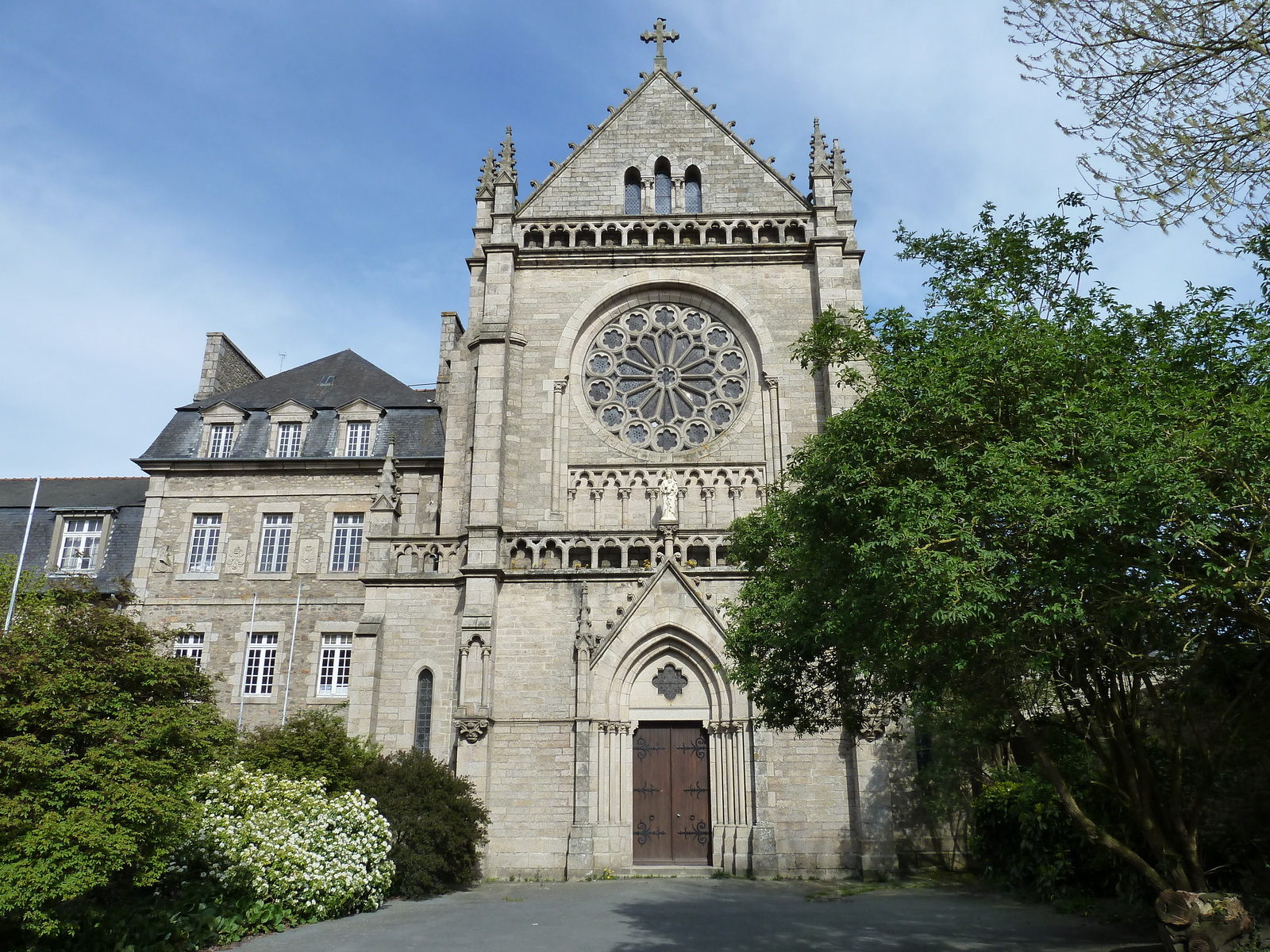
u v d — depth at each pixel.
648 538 29.08
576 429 31.70
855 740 26.45
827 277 32.19
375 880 21.14
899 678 15.82
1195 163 9.62
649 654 27.97
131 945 15.21
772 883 24.59
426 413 41.09
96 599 16.78
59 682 14.73
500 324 31.59
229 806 19.75
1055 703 19.73
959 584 12.39
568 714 27.20
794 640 18.16
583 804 26.19
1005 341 14.35
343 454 40.22
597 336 32.94
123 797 14.38
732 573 28.55
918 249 17.52
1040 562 12.44
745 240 33.91
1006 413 14.41
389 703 27.78
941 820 27.00
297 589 38.06
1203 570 12.63
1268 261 13.51
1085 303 16.17
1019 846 23.16
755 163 34.88
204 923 16.80
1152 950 15.02
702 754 27.61
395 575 28.89
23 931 14.19
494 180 35.44
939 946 16.00
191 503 39.44
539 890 23.88
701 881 24.81
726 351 32.78
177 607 37.91
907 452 14.17
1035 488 12.53
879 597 13.58
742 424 31.58
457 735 26.69
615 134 35.44
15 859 13.52
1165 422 12.45
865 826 25.69
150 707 15.79
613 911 20.16
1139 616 12.92
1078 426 13.04
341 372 44.84
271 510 39.22
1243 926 13.20
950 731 23.91
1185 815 17.38
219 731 16.70
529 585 28.50
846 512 14.77
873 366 16.88
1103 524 11.99
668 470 30.92
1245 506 11.81
